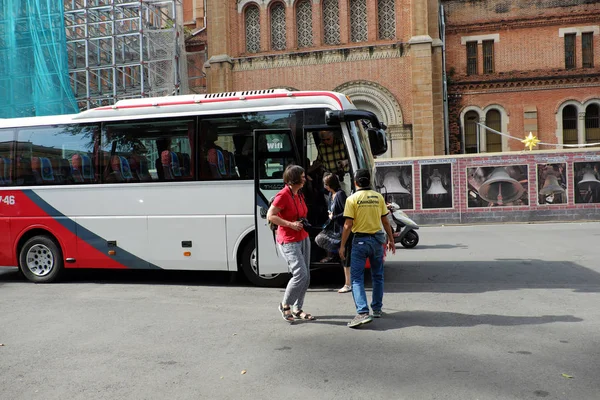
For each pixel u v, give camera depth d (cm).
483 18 2827
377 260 689
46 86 2389
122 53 2555
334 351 567
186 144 963
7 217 1047
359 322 646
